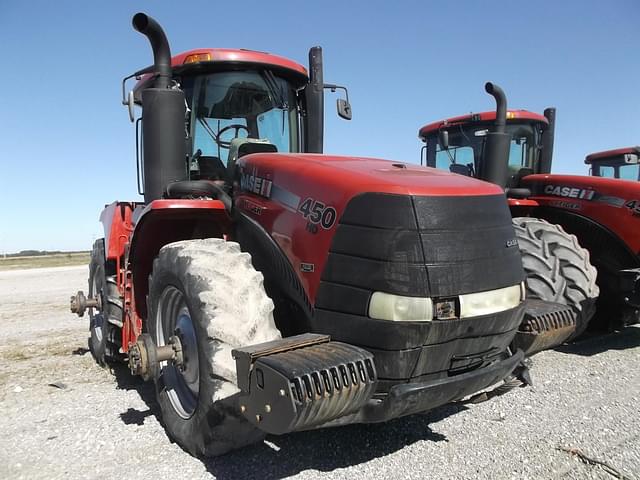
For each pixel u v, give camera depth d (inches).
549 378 163.5
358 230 97.6
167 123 138.8
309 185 109.3
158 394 127.8
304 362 87.0
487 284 99.5
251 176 127.9
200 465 109.5
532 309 126.0
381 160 128.8
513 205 204.4
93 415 140.1
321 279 102.1
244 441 106.5
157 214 131.0
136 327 149.7
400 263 93.4
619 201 193.6
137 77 166.1
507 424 129.7
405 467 108.2
